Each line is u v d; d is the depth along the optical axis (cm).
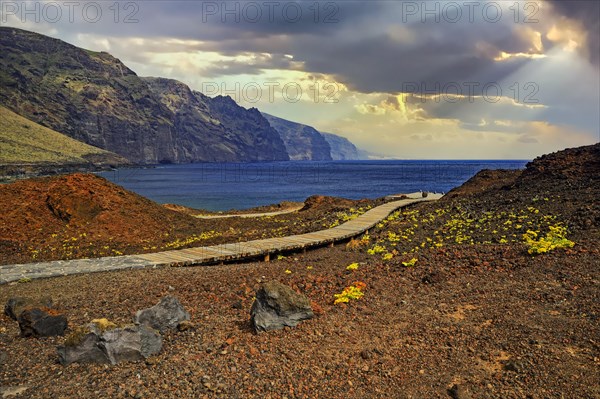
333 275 1358
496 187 3112
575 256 1252
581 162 2664
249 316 1007
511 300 1016
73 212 2622
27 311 930
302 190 10294
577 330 840
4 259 1972
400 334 884
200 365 769
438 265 1359
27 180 2906
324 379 730
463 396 677
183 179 15338
